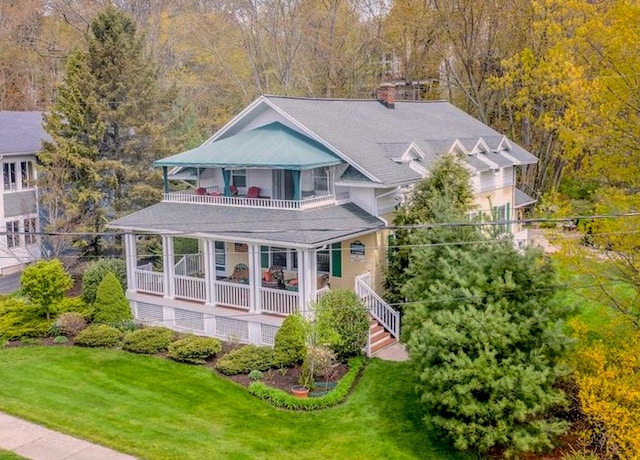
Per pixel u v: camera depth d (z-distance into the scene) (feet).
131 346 74.59
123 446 52.06
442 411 52.85
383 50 181.88
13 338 78.54
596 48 57.57
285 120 87.81
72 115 102.78
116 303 82.12
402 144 89.71
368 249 79.92
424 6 164.76
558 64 88.28
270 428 56.18
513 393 49.47
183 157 85.97
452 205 68.44
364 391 62.80
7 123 126.00
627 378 49.37
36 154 108.88
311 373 63.62
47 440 53.11
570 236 55.98
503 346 50.70
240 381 65.92
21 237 116.26
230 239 73.82
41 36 192.65
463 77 173.17
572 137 57.62
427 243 61.77
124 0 185.06
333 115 94.53
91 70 106.52
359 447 53.01
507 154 117.39
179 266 89.71
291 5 181.06
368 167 80.64
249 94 191.21
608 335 54.85
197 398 61.87
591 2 92.27
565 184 140.36
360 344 69.67
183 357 71.05
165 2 189.67
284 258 86.58
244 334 76.02
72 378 66.64
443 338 50.80
